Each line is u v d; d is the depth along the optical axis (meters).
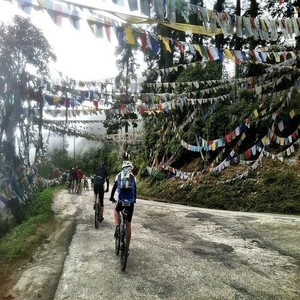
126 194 5.92
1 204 9.61
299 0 10.71
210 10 4.28
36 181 18.48
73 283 5.06
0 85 10.52
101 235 8.46
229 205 15.14
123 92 12.50
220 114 19.25
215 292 4.70
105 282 5.07
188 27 4.24
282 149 16.05
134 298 4.49
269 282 5.10
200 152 20.53
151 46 4.48
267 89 15.84
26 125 13.22
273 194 14.16
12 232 9.48
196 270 5.63
